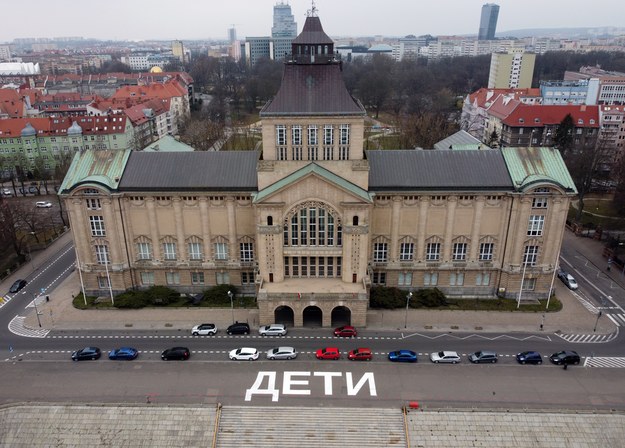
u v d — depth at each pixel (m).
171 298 104.31
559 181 98.50
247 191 98.94
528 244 101.31
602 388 79.62
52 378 82.38
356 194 90.62
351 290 94.44
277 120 91.12
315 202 92.50
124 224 102.12
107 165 103.06
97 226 102.25
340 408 75.06
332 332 94.44
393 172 100.06
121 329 95.88
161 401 76.69
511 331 94.62
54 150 199.50
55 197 176.00
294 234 95.94
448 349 89.25
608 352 88.69
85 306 103.50
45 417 74.31
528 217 98.69
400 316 99.19
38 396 78.31
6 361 86.88
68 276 118.44
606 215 155.12
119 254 103.94
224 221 102.19
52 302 106.25
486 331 94.62
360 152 93.62
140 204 101.25
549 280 104.00
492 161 102.06
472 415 73.44
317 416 74.06
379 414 74.12
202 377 82.00
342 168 93.69
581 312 101.50
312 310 101.56
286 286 96.00
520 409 74.38
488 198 99.31
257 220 93.06
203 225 102.12
